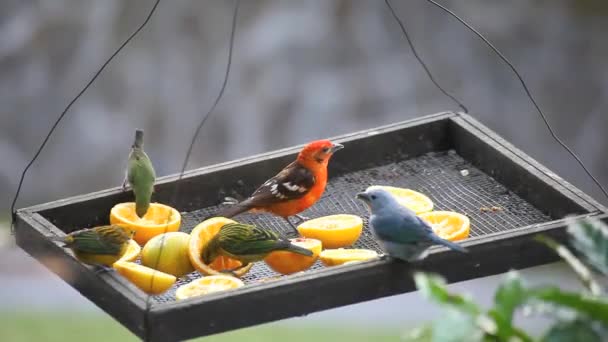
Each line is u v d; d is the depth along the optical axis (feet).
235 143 61.41
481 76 61.31
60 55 63.00
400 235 24.70
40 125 62.80
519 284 17.51
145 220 28.84
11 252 56.39
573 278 54.13
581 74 61.05
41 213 28.55
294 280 24.07
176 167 61.46
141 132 29.43
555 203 29.19
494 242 25.80
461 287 54.44
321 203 31.45
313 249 26.76
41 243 26.81
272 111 61.26
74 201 29.07
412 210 28.09
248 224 29.14
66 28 63.00
